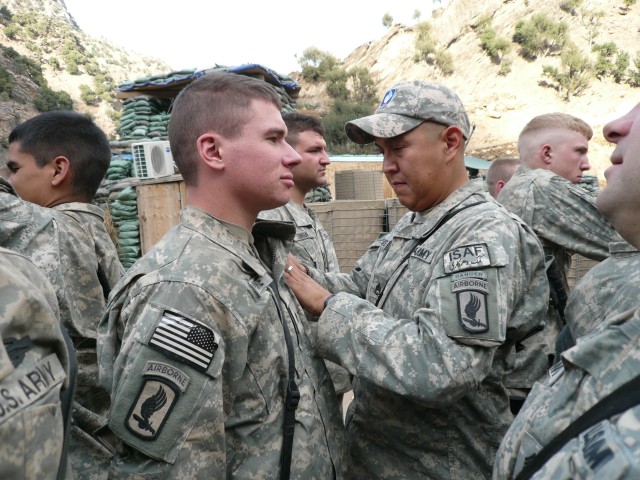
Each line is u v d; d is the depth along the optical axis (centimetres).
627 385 71
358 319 150
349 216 537
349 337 149
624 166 84
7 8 10069
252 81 138
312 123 337
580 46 6662
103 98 7931
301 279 164
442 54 7175
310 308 161
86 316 211
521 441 91
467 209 168
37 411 75
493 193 402
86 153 228
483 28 7288
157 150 820
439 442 164
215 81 136
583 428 74
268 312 134
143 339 116
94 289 216
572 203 267
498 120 5266
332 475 144
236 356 125
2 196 195
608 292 148
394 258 182
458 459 164
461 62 7150
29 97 5634
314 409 143
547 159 302
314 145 333
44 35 9269
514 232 160
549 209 270
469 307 143
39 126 222
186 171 140
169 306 119
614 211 87
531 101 5981
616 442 65
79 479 174
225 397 126
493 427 166
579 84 5925
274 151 136
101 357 136
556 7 7169
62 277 199
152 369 114
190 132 137
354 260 538
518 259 158
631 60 6225
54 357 84
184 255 126
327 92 7088
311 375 149
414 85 175
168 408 114
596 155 3650
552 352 258
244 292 129
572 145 300
